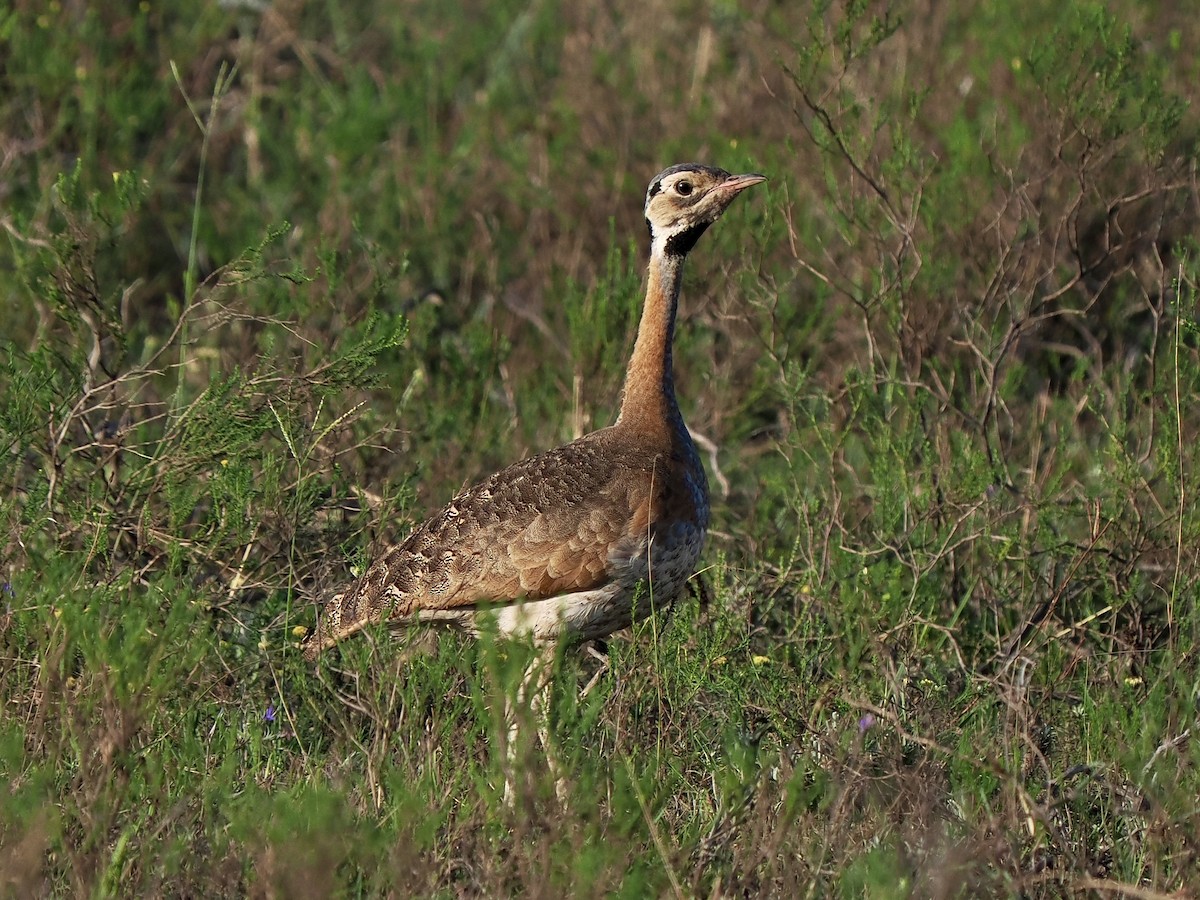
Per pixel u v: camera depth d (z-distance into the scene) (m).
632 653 11.41
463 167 21.11
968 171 17.72
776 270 17.56
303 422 13.99
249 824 9.13
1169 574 13.42
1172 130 16.02
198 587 12.79
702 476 12.93
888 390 15.15
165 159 20.73
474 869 9.31
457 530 12.12
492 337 16.86
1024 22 20.31
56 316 15.05
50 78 20.09
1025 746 10.95
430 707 11.23
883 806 10.47
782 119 19.91
